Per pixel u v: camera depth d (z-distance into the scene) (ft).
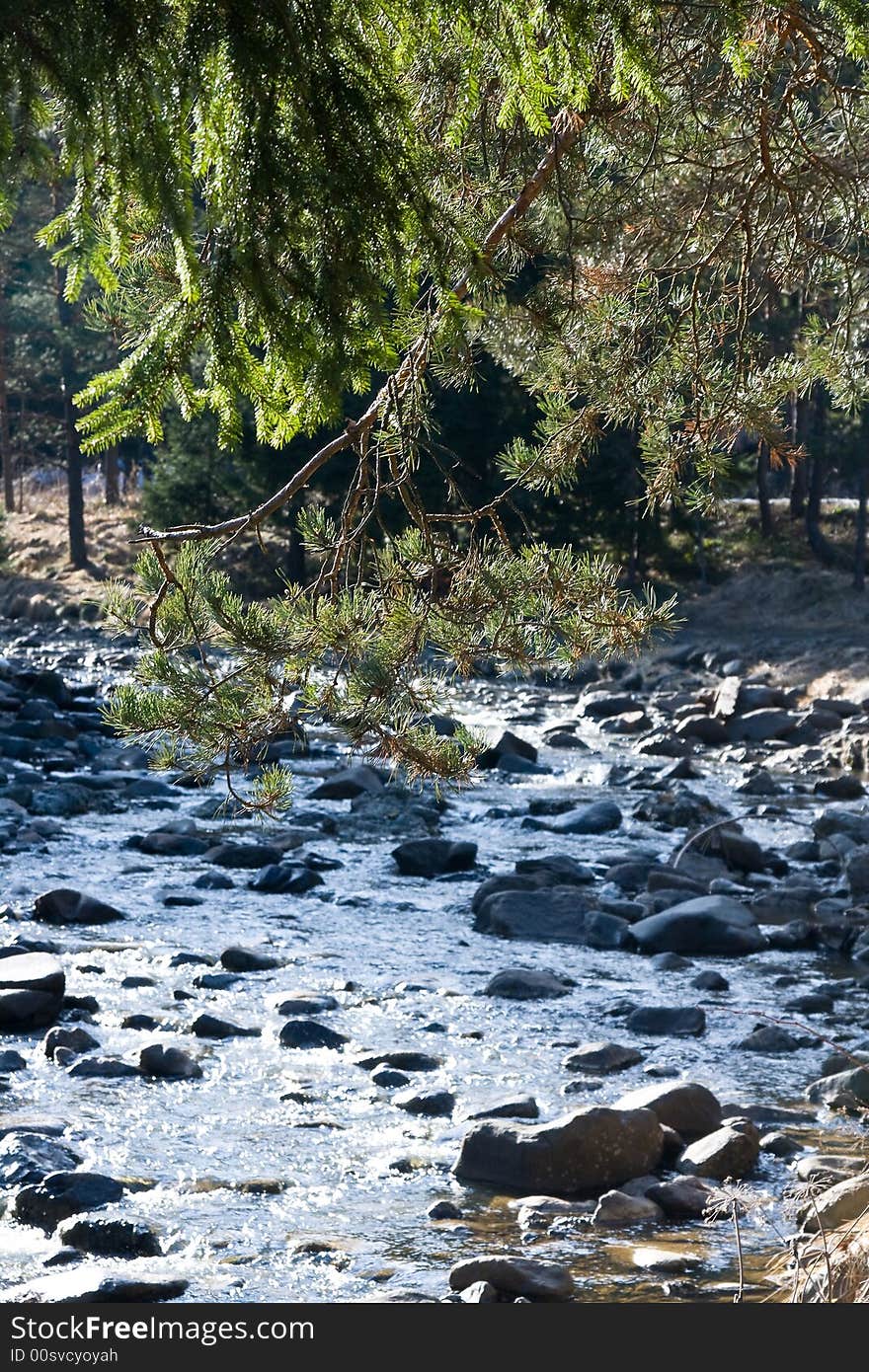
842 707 88.74
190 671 17.43
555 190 21.63
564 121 18.03
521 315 22.90
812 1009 32.19
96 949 35.63
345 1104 25.32
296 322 10.62
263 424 11.28
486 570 18.57
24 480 214.28
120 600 17.29
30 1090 25.26
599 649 19.81
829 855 49.75
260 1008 31.07
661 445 24.57
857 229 23.95
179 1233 19.74
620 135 22.65
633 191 24.30
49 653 114.42
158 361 10.59
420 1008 31.63
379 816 54.54
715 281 26.78
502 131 19.54
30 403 196.44
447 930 39.47
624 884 44.68
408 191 10.91
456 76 14.20
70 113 9.62
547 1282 18.03
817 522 138.51
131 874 44.80
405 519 79.15
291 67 10.11
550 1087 26.48
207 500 137.49
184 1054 26.73
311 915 40.68
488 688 105.29
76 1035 27.78
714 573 135.54
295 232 10.46
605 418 24.90
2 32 9.30
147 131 9.77
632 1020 30.68
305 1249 19.27
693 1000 32.89
